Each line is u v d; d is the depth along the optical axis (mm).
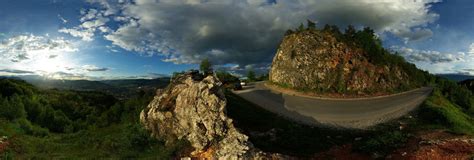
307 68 69562
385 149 28797
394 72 73812
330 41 74750
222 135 27641
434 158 25719
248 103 50094
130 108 47812
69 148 30938
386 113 47094
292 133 35719
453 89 76312
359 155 28406
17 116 45188
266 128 37094
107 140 31781
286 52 75875
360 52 73938
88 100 85500
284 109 48500
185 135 29016
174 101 32656
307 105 52406
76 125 52438
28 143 31562
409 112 47344
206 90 29750
